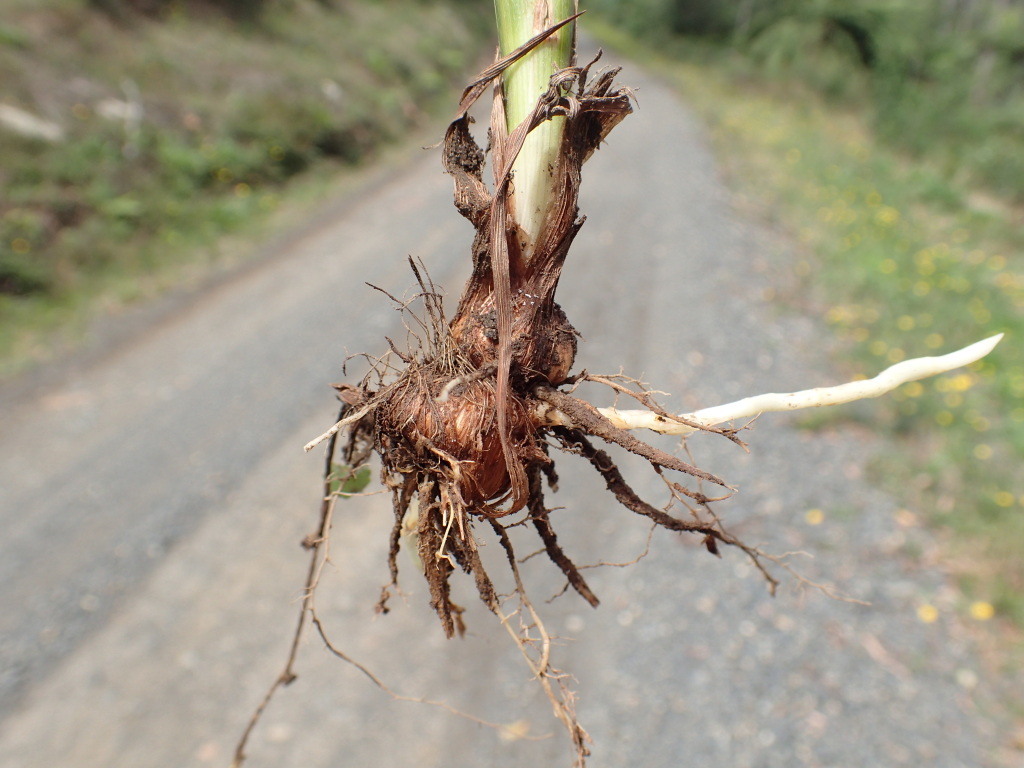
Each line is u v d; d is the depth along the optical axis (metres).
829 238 7.88
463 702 3.28
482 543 1.30
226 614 3.80
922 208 10.53
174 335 6.66
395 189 10.90
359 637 3.64
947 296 6.45
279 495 4.59
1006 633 3.15
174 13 11.87
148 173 8.85
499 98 1.23
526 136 1.20
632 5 26.47
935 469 4.07
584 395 4.98
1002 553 3.50
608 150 11.91
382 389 1.36
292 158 10.82
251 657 3.57
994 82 19.77
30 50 9.05
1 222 7.10
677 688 3.10
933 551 3.57
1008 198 12.94
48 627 3.69
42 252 7.20
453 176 1.29
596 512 4.14
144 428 5.26
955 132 15.73
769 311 6.11
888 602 3.33
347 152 11.79
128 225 8.11
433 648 3.55
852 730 2.83
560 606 3.62
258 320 6.88
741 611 3.37
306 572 4.03
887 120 16.45
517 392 1.30
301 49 13.55
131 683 3.45
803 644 3.18
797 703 2.94
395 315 6.76
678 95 17.31
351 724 3.24
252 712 3.31
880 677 3.02
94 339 6.50
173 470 4.80
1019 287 7.07
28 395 5.69
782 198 9.40
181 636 3.68
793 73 20.39
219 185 9.56
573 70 1.17
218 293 7.52
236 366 6.06
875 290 6.44
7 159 7.60
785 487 4.04
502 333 1.19
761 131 13.90
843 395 1.26
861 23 20.66
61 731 3.23
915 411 4.59
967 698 2.91
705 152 11.74
